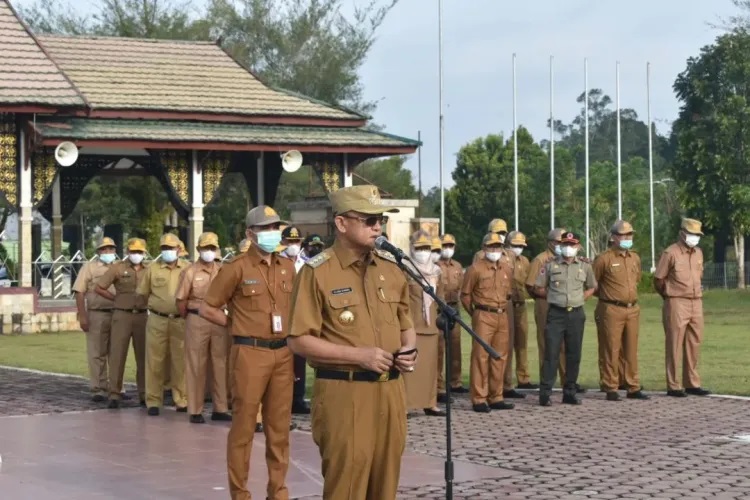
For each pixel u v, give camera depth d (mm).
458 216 59438
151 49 34750
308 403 14812
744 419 13391
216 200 48625
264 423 9211
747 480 9820
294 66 51875
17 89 28312
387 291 6820
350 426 6621
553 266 14852
